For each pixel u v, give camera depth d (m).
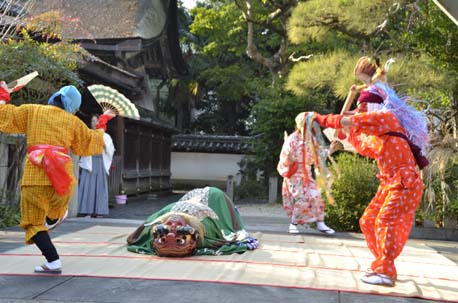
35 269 4.54
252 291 4.10
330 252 6.04
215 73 23.84
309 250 6.11
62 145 4.52
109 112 4.96
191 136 23.62
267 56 23.45
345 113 4.67
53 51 8.67
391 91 4.53
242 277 4.54
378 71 4.68
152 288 4.12
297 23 11.00
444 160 8.12
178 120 27.41
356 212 8.35
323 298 3.96
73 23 15.20
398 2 10.12
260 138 16.73
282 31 17.00
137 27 15.29
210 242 5.61
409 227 4.43
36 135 4.46
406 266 5.43
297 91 10.62
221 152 23.31
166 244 5.25
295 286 4.28
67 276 4.44
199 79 26.02
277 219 10.40
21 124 4.54
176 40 18.56
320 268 5.05
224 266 4.96
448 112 9.30
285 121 15.46
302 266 5.13
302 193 7.68
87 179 9.20
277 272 4.79
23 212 4.53
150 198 16.23
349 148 4.99
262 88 17.06
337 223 8.48
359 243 6.88
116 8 16.06
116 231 7.21
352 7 10.13
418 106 9.28
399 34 11.08
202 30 21.30
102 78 11.98
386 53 10.71
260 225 8.87
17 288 4.04
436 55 9.79
